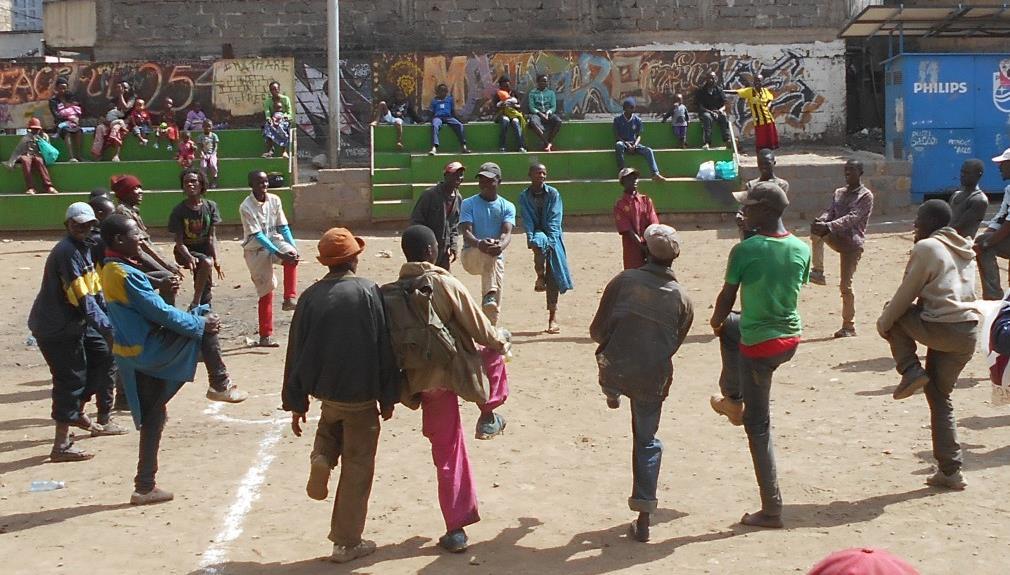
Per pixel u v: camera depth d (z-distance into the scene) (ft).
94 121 72.13
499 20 82.28
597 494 22.53
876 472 23.34
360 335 18.72
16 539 20.45
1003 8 67.31
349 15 82.17
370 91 80.07
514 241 59.82
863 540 19.48
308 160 79.36
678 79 76.48
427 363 19.07
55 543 20.21
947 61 66.69
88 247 26.32
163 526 21.11
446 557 19.24
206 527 21.04
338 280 19.11
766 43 82.02
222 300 47.21
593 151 67.56
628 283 19.81
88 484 23.82
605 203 66.08
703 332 39.88
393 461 24.93
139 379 22.11
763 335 19.98
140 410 22.17
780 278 19.94
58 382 25.53
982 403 28.27
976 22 71.00
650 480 19.62
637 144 67.26
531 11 82.17
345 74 80.23
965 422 26.63
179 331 21.86
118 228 21.63
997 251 32.40
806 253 20.24
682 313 19.79
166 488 23.36
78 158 67.51
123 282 21.31
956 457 21.94
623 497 22.33
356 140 79.66
